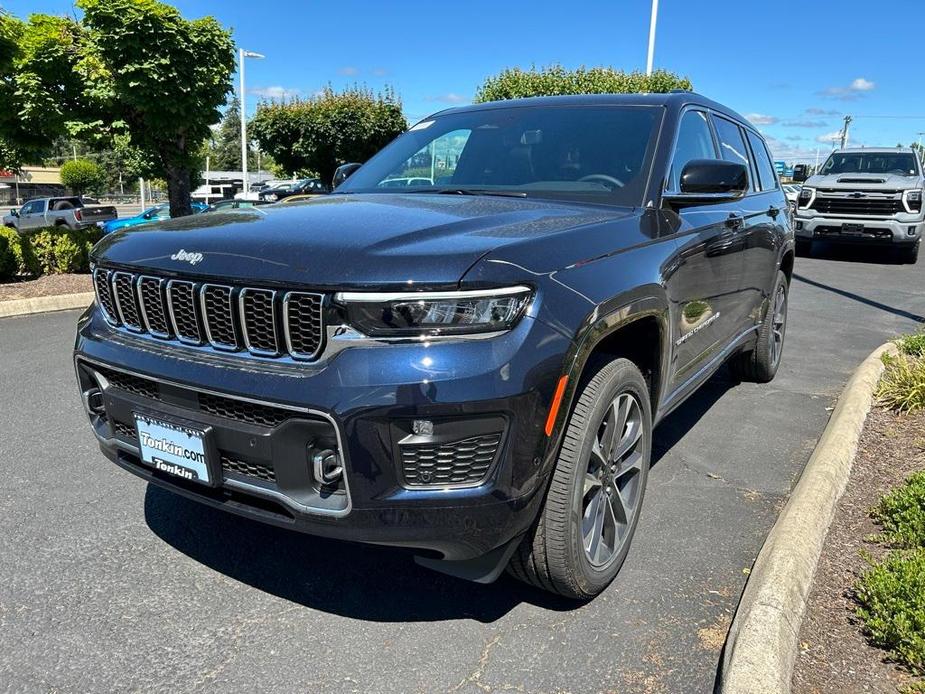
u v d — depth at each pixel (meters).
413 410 2.05
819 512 3.03
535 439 2.19
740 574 2.94
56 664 2.36
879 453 3.90
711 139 4.05
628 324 2.64
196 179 29.50
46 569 2.91
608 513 2.76
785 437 4.50
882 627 2.35
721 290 3.83
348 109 25.69
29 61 10.62
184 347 2.47
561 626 2.59
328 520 2.16
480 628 2.58
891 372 5.00
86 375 2.83
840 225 13.69
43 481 3.73
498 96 21.80
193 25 11.08
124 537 3.17
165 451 2.47
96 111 11.44
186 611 2.65
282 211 2.86
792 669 2.21
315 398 2.10
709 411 4.98
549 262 2.32
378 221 2.52
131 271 2.62
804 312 8.91
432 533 2.13
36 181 74.38
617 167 3.31
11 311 8.38
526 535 2.46
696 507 3.53
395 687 2.27
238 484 2.33
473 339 2.11
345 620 2.62
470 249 2.19
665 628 2.57
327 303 2.12
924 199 13.53
